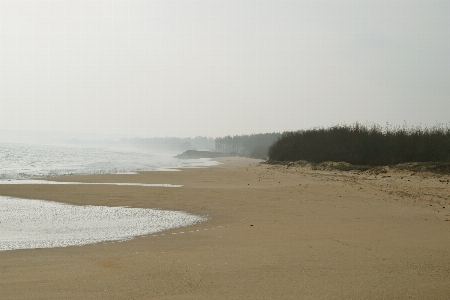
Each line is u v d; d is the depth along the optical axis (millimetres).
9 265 7039
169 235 10117
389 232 10094
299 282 6008
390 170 28062
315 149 39500
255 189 19844
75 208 14609
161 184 22547
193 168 39125
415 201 15703
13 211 13883
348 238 9391
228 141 161250
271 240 9289
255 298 5305
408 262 7148
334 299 5266
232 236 9883
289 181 23969
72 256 7770
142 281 6055
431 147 31453
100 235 10141
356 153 34812
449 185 20453
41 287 5750
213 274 6438
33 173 31125
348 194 17828
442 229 10445
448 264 7016
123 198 16969
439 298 5309
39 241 9383
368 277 6242
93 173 31281
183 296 5387
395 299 5270
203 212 13789
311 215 12961
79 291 5578
